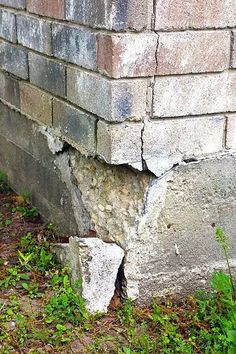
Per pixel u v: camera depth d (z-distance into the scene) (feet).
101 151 2.97
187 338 2.91
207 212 3.11
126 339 2.89
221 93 2.97
